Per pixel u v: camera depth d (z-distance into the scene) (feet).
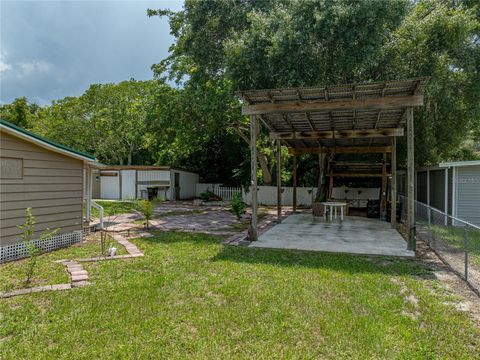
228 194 69.00
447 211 34.63
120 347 9.31
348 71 32.60
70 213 23.40
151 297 13.10
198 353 9.06
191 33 41.37
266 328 10.52
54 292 13.57
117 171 64.44
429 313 11.68
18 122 86.84
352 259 19.47
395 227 31.42
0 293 13.32
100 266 17.61
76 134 75.10
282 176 61.36
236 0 40.14
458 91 34.99
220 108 42.16
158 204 57.16
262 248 22.50
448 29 30.30
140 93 77.97
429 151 39.65
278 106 23.61
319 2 28.73
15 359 8.71
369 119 28.55
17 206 19.08
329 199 43.37
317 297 13.17
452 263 18.38
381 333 10.15
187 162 75.05
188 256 20.02
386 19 28.89
